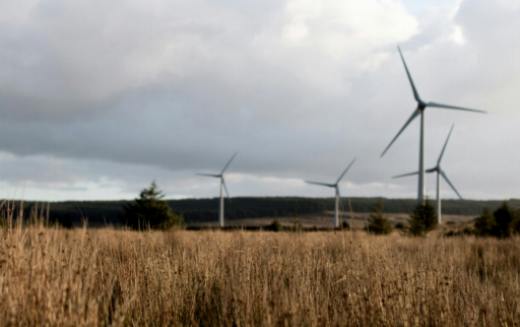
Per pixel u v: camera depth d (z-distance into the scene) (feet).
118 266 28.71
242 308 22.59
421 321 22.27
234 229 66.49
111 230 46.34
